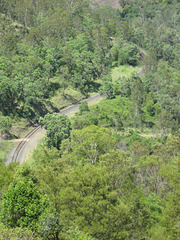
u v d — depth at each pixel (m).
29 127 102.06
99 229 31.69
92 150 53.84
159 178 48.34
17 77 108.31
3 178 53.88
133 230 33.44
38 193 35.62
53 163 44.91
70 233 30.80
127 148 83.19
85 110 113.00
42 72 126.06
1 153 84.50
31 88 104.69
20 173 48.91
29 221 32.03
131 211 34.56
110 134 62.94
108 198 33.78
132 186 38.28
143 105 130.38
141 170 53.94
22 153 86.62
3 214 33.12
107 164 42.16
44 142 85.88
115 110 118.56
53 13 187.25
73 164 54.25
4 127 90.50
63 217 33.59
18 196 33.22
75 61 140.75
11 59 128.50
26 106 103.38
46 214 32.06
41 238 30.11
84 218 33.25
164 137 104.31
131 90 135.50
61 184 38.88
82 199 33.97
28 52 137.75
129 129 107.31
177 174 46.53
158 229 35.25
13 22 176.12
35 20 184.38
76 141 62.19
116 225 32.69
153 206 40.22
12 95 101.44
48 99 118.94
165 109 126.25
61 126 86.44
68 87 132.62
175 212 36.84
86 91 137.50
